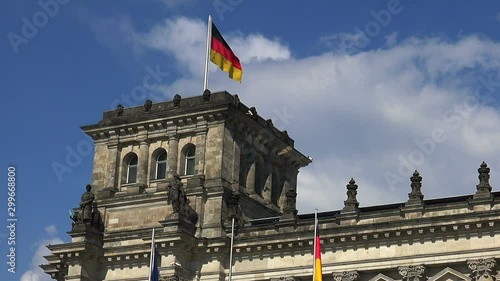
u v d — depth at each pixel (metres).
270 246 120.12
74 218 129.62
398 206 117.81
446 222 111.06
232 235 120.31
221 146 127.50
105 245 127.75
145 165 131.62
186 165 130.38
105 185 132.88
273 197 137.00
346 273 115.50
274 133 136.00
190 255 123.81
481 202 110.88
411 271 112.25
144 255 124.81
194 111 129.25
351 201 118.19
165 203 128.25
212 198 125.56
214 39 135.12
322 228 117.88
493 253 109.12
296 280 118.56
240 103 130.50
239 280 121.38
